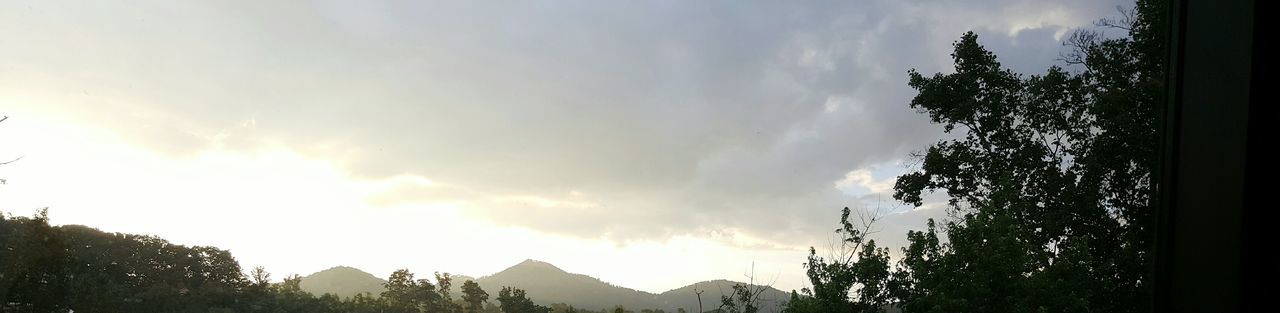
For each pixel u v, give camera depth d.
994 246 16.95
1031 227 23.12
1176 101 1.95
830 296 19.22
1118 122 20.17
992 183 24.91
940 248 18.58
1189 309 1.86
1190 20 1.93
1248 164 1.72
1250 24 1.74
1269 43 1.73
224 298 141.25
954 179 25.97
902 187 26.55
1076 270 18.03
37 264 70.25
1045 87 23.81
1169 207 1.94
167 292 130.38
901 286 19.47
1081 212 22.11
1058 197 23.02
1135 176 20.77
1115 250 21.28
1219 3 1.85
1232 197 1.75
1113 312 19.67
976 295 16.81
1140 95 19.73
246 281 157.38
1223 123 1.80
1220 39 1.84
